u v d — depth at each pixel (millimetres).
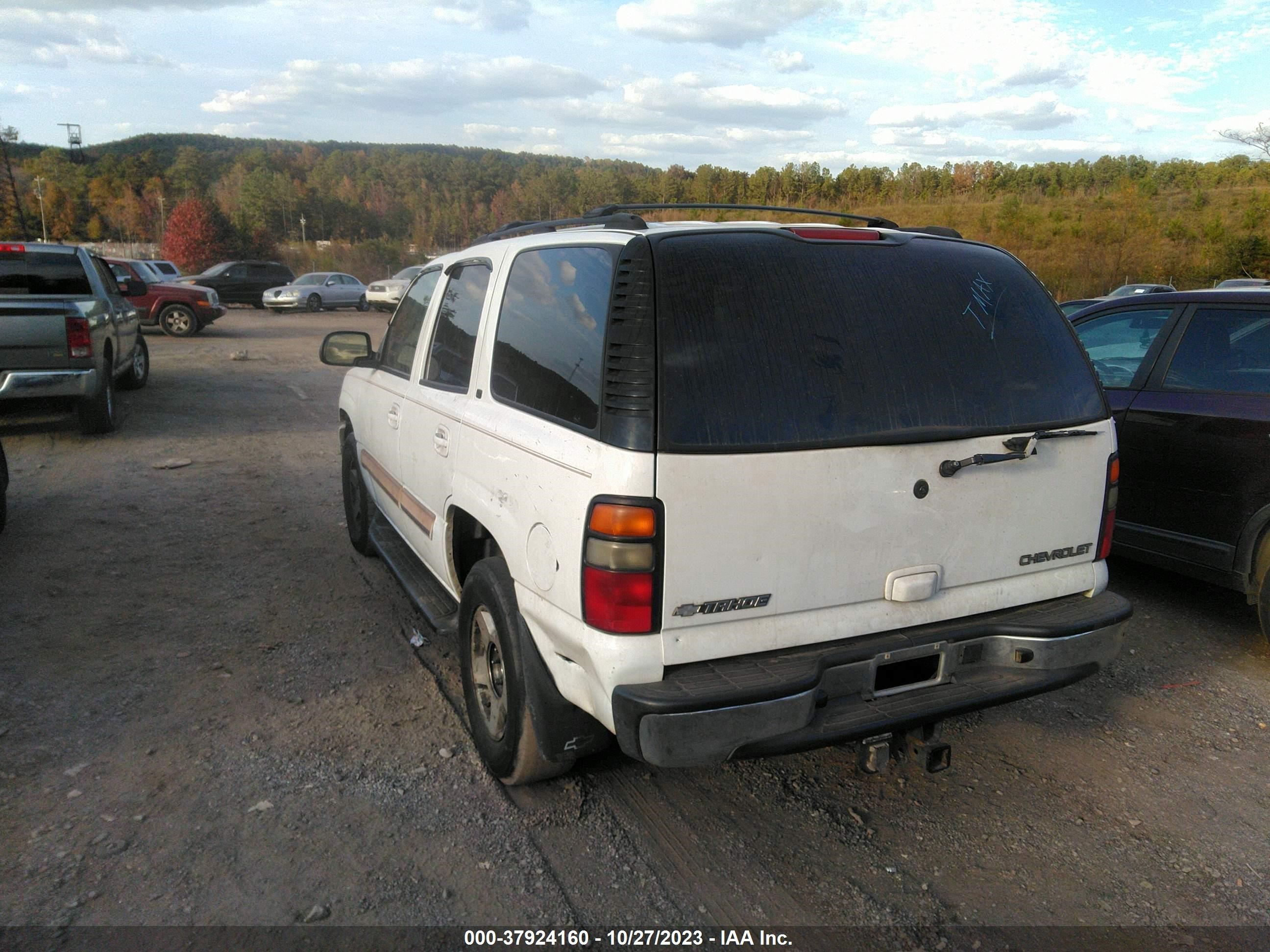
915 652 2588
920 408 2582
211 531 6062
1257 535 4164
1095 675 4105
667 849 2807
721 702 2252
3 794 2969
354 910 2473
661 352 2309
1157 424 4562
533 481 2643
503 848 2777
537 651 2748
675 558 2289
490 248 3623
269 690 3811
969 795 3146
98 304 8984
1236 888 2662
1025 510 2783
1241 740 3541
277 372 15086
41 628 4371
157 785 3061
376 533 4879
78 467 7805
